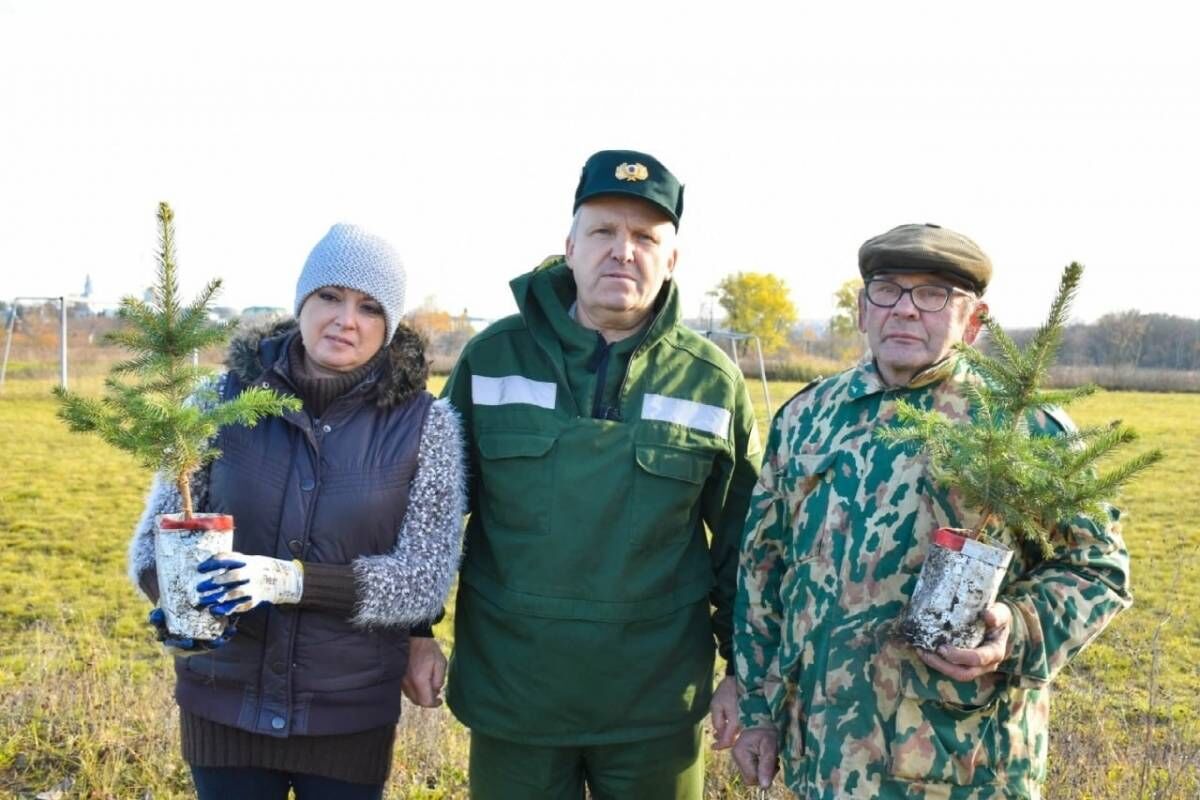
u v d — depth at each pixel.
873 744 2.39
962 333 2.56
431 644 2.95
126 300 2.43
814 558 2.55
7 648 6.72
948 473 2.29
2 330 34.38
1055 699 5.42
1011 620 2.29
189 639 2.34
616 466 2.93
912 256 2.47
